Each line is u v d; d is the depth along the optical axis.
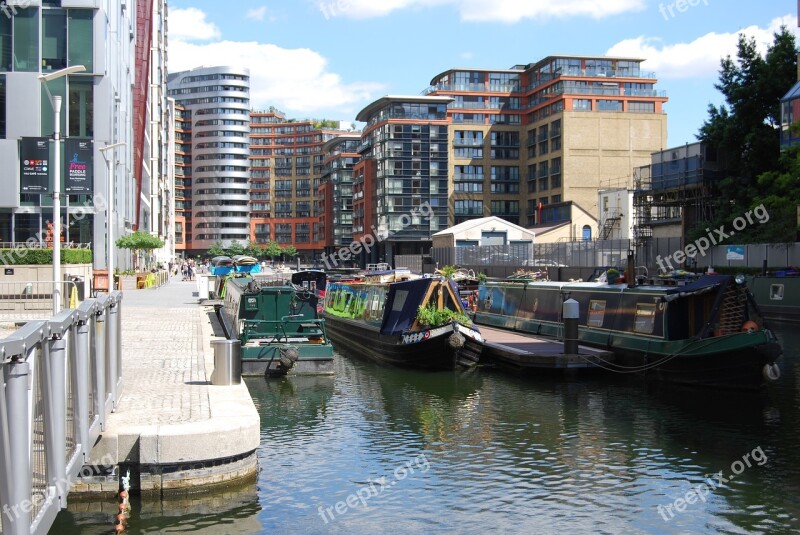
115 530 10.57
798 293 38.44
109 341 12.73
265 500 12.20
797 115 44.56
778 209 45.28
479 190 112.69
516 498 12.66
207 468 11.63
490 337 29.48
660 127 103.31
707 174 57.94
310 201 180.62
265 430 17.02
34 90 40.91
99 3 42.03
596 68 106.44
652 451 15.50
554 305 29.86
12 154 40.62
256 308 25.34
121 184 54.03
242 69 175.88
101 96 42.44
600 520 11.76
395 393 21.33
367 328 28.83
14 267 34.53
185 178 180.62
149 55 85.38
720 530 11.43
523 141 114.31
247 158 177.25
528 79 114.88
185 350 21.72
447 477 13.70
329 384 22.42
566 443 16.08
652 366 22.66
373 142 112.12
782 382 22.59
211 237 175.38
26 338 6.69
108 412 12.62
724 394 20.95
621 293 25.50
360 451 15.32
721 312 21.75
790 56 52.22
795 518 11.89
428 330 24.61
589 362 23.52
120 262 57.34
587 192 101.69
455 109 112.06
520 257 72.94
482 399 20.52
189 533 10.66
